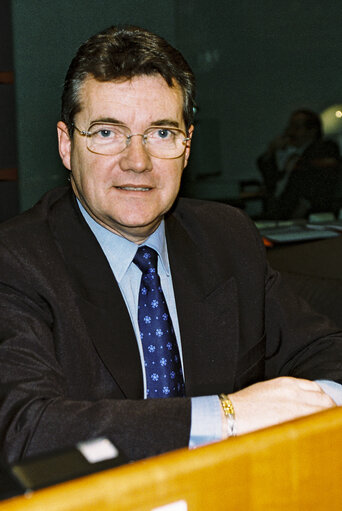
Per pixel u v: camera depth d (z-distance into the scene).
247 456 0.75
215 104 3.95
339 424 0.81
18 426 1.16
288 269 2.26
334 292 1.99
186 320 1.54
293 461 0.78
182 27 3.81
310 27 3.95
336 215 3.83
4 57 3.54
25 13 3.51
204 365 1.54
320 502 0.80
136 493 0.69
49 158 3.63
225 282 1.60
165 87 1.41
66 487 0.67
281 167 3.94
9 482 0.71
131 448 1.10
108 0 3.62
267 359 1.68
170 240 1.61
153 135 1.42
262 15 3.91
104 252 1.50
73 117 1.43
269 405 1.20
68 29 3.58
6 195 3.62
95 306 1.42
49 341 1.35
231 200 3.96
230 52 3.93
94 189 1.43
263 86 3.97
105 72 1.38
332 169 3.91
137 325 1.48
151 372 1.46
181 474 0.71
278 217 3.89
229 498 0.74
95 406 1.15
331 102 3.96
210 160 3.97
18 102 3.57
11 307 1.35
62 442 1.12
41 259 1.42
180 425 1.13
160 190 1.45
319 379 1.49
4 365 1.26
